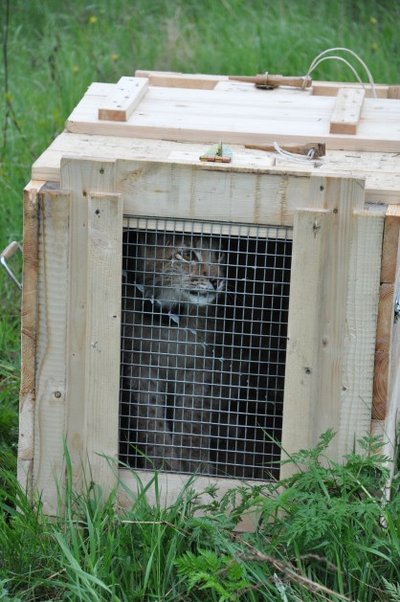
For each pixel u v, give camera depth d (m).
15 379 6.34
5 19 11.41
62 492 4.94
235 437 5.23
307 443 4.73
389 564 4.46
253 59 10.10
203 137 5.15
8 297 7.18
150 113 5.40
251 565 4.40
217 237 4.88
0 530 4.68
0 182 8.12
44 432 4.90
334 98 5.82
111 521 4.64
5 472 5.05
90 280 4.68
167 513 4.71
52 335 4.79
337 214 4.52
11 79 9.88
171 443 5.48
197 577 4.15
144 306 5.25
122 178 4.61
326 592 4.30
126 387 5.33
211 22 11.07
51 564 4.60
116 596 4.27
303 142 5.09
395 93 6.12
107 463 4.85
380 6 11.38
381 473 4.62
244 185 4.57
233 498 4.68
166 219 4.67
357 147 5.09
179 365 5.42
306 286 4.57
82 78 9.80
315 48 10.30
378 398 4.68
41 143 8.70
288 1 11.45
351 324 4.59
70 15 11.60
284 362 5.21
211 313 5.38
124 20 11.34
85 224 4.66
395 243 4.49
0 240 7.68
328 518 4.32
